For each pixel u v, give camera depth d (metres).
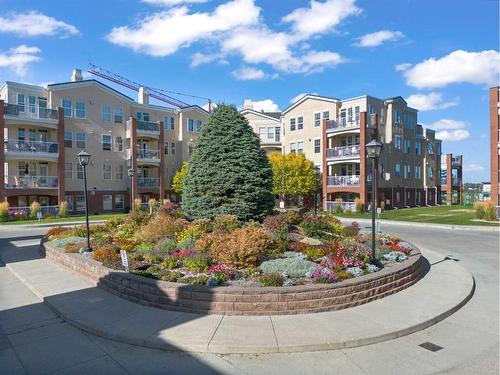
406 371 5.17
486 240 18.70
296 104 45.84
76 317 7.03
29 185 34.22
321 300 7.25
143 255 10.19
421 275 10.54
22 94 35.03
